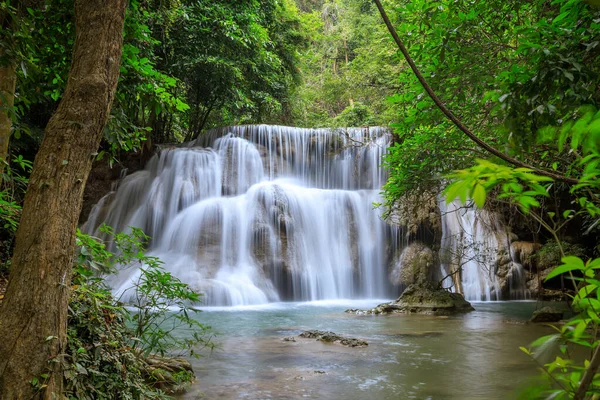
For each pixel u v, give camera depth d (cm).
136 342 436
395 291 1794
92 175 2077
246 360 710
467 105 600
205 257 1673
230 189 1989
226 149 2073
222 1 2106
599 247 788
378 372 643
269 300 1630
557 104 311
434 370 657
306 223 1831
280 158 2181
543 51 338
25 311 274
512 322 1139
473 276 1870
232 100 2364
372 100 3234
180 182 1911
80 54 312
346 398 525
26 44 541
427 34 579
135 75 587
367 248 1869
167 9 1667
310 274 1759
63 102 307
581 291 117
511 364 691
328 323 1121
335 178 2212
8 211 597
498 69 513
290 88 3014
